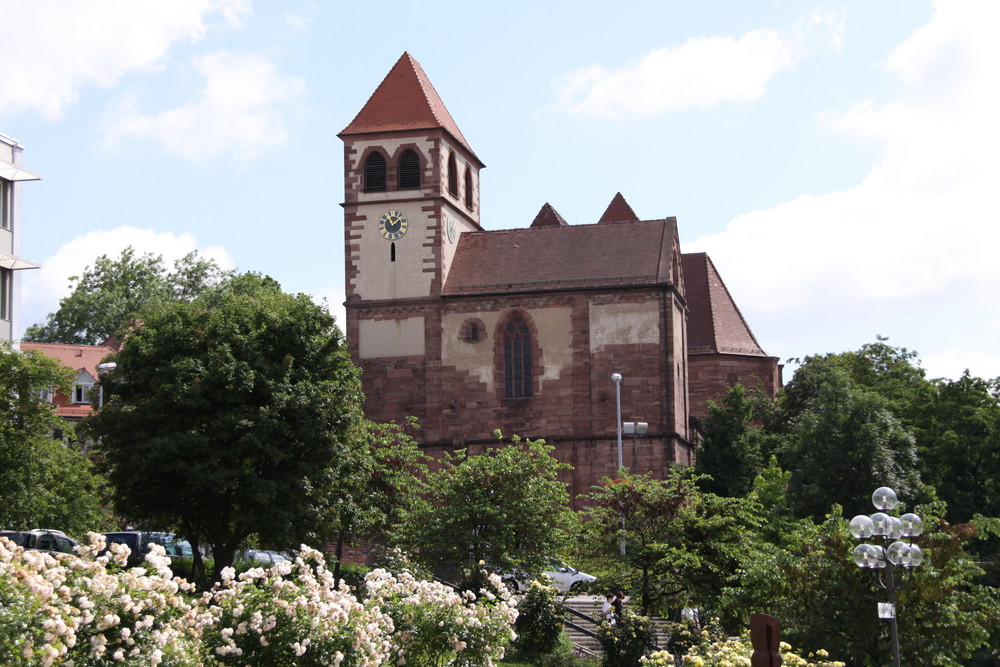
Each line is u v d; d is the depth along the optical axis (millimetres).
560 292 77688
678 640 39500
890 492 32094
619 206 99438
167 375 49844
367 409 79062
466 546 51281
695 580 46000
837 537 35594
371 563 64312
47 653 18234
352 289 80062
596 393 76812
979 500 71812
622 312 77188
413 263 79562
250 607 24469
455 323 78812
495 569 49438
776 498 66000
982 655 52219
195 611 24062
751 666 27578
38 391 51688
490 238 82375
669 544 46031
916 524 31797
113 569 21625
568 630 48344
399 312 79375
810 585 35562
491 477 51344
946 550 35344
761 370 93000
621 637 40750
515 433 77312
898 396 83500
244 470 48500
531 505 51188
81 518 62250
